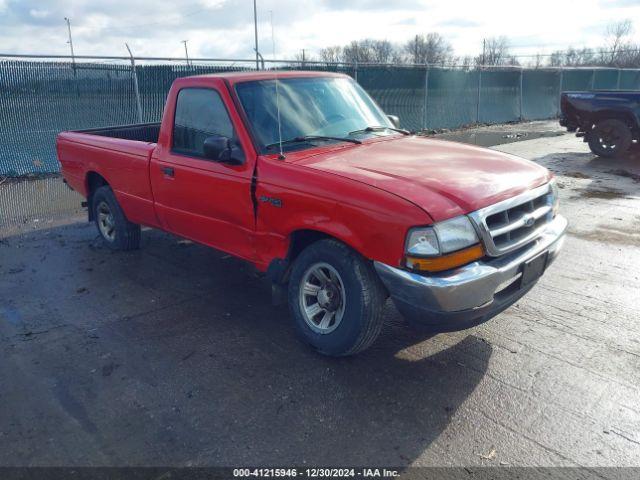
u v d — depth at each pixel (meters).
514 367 3.70
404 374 3.64
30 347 4.07
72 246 6.46
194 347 4.04
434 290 3.14
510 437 3.01
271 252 4.07
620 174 10.17
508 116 21.89
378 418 3.19
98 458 2.89
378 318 3.54
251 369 3.73
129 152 5.34
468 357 3.84
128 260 5.95
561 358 3.81
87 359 3.89
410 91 17.56
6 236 6.88
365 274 3.48
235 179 4.14
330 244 3.63
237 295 4.99
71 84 11.08
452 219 3.21
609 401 3.32
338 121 4.66
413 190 3.33
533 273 3.71
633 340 4.05
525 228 3.68
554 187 4.21
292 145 4.21
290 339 4.15
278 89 4.53
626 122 11.64
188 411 3.28
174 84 4.81
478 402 3.32
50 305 4.80
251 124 4.16
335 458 2.87
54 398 3.43
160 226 5.38
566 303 4.70
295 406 3.31
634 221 7.09
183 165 4.64
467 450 2.91
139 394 3.46
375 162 3.89
